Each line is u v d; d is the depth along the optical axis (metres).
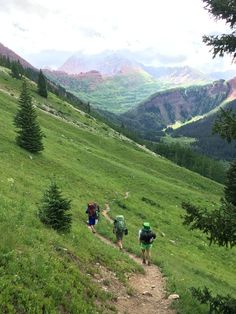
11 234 14.87
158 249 36.00
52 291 12.60
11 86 144.12
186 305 17.19
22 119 58.38
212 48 13.80
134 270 21.19
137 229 41.19
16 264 12.64
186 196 78.44
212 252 46.19
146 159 114.06
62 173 55.94
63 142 83.12
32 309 11.19
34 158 56.22
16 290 11.45
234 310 14.62
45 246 16.16
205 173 175.25
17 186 33.66
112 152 111.19
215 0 13.11
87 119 155.00
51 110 135.12
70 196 43.91
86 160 76.81
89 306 13.23
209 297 15.20
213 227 13.44
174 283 20.28
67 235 20.92
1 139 57.03
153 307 16.44
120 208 50.81
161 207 62.03
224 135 13.41
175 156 181.50
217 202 84.81
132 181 75.06
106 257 20.50
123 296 16.45
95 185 57.66
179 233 49.16
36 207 27.36
